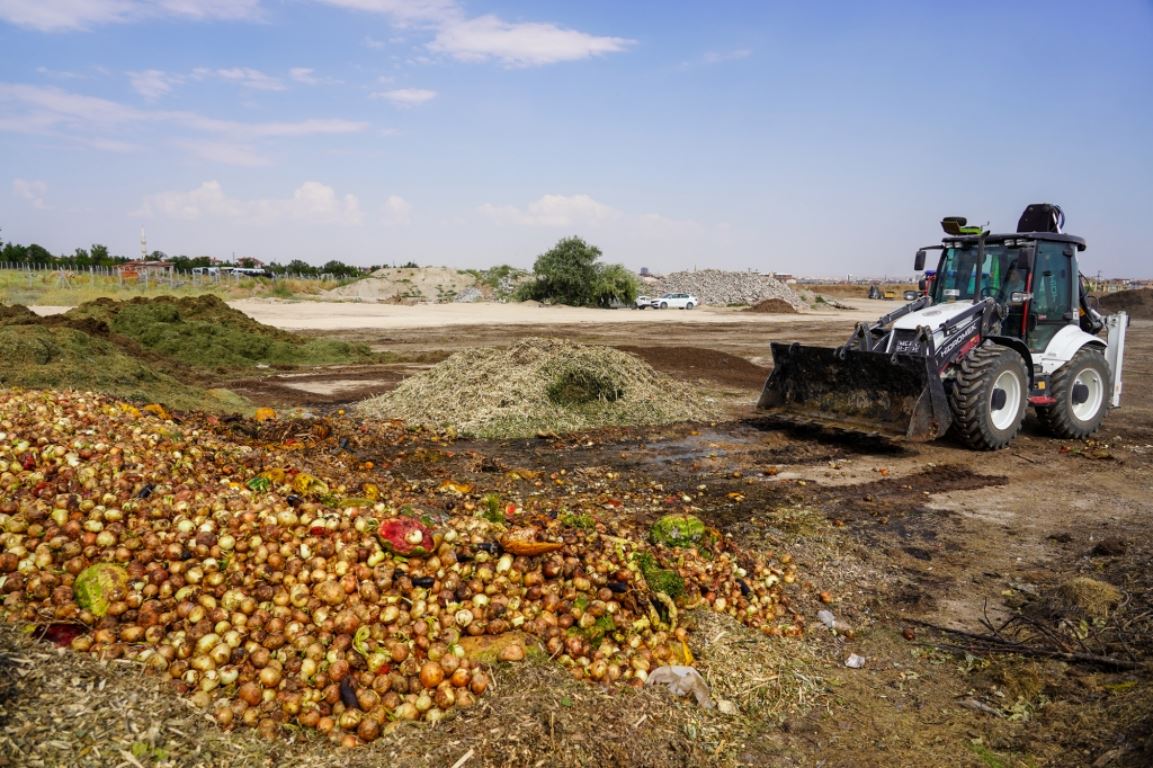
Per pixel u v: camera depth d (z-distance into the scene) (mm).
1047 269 9445
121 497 4027
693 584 4348
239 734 2869
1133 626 4348
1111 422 10984
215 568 3619
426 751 2906
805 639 4277
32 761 2377
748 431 9805
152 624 3252
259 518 3973
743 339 26547
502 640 3586
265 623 3373
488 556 4016
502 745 2947
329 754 2861
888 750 3324
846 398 9039
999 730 3479
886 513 6555
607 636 3744
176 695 2941
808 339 26719
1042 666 4016
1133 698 3537
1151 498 7172
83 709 2697
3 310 14406
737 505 6617
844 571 5262
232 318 18422
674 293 50375
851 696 3760
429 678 3246
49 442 4473
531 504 6172
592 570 4066
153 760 2553
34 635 3088
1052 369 9406
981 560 5562
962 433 8742
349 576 3646
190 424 7324
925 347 8422
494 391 10008
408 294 53562
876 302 63625
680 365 17141
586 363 10734
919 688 3863
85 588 3334
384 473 7141
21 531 3621
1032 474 7977
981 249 9508
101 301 17156
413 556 3879
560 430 9359
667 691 3488
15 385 8641
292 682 3129
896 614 4676
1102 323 10477
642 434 9406
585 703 3281
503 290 56219
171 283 45656
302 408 10938
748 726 3430
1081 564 5477
